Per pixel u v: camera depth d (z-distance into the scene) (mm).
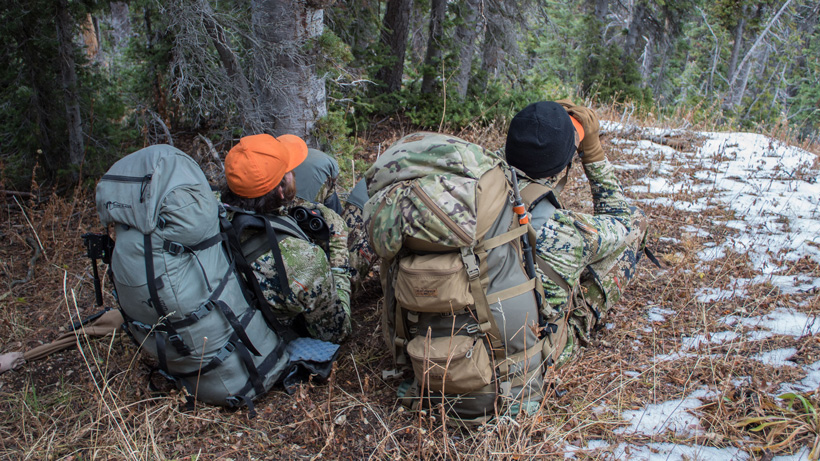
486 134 7012
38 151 4758
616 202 2791
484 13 8383
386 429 2281
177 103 6527
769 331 2906
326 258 2629
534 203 2391
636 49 18828
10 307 3410
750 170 5480
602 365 2717
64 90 5105
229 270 2332
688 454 2146
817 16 22109
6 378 2803
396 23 8281
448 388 2213
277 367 2523
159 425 2393
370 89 7992
